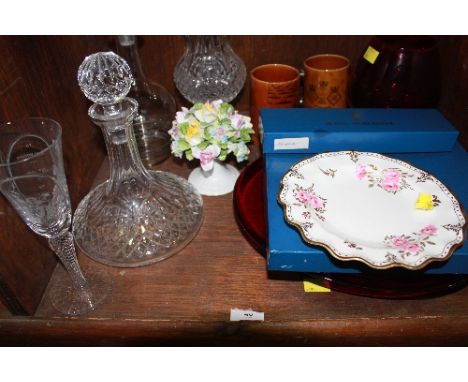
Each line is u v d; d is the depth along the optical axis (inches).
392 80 28.0
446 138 25.7
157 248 24.3
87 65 20.7
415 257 18.3
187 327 20.8
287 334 20.7
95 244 24.3
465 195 23.2
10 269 20.2
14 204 18.6
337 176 23.6
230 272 24.3
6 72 20.1
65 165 25.5
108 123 21.3
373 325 20.7
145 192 25.1
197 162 32.4
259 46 32.9
